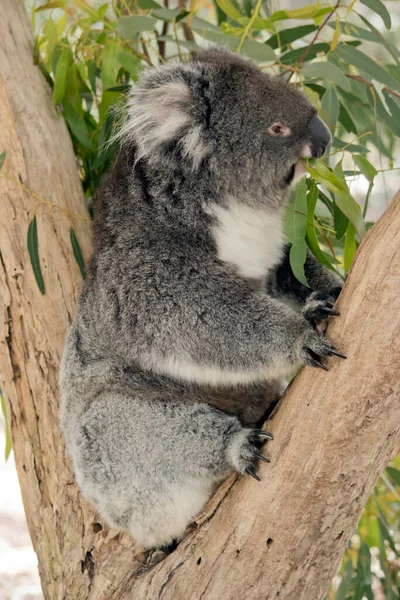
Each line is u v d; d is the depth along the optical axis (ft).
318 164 11.07
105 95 13.56
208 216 11.16
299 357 9.59
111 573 10.89
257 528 9.27
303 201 10.98
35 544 11.90
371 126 14.90
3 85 12.91
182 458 10.62
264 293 12.07
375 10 12.67
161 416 10.82
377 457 8.94
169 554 10.45
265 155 11.35
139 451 10.83
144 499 10.77
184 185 11.18
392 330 8.48
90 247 12.85
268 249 12.09
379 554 15.25
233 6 14.28
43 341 12.26
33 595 21.26
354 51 13.08
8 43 13.26
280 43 13.74
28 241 12.14
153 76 11.38
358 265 8.93
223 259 11.13
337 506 9.05
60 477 11.80
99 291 11.24
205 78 11.41
